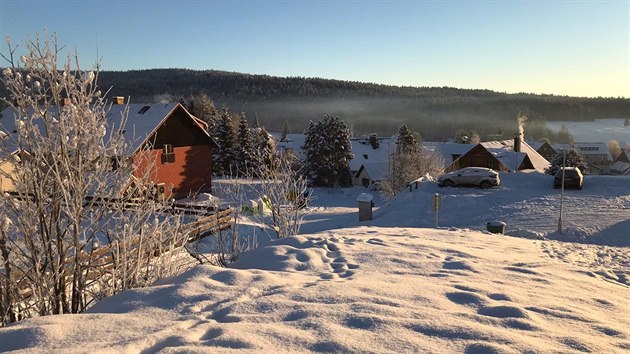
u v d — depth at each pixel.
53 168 5.91
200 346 3.86
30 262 5.91
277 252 9.03
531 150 59.53
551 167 50.34
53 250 6.10
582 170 49.22
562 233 19.48
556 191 29.28
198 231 11.42
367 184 64.88
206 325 4.41
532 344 4.15
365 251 9.43
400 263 8.43
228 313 4.86
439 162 51.50
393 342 4.10
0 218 5.66
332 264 8.34
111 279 6.56
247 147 61.34
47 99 5.91
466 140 79.12
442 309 5.21
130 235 6.62
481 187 31.34
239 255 10.14
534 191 29.58
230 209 13.41
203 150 38.91
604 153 104.56
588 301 6.32
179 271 7.89
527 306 5.54
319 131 61.16
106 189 6.40
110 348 3.79
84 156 6.11
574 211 23.36
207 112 87.44
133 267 6.77
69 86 6.03
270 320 4.63
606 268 10.69
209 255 10.24
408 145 54.75
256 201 22.52
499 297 6.04
